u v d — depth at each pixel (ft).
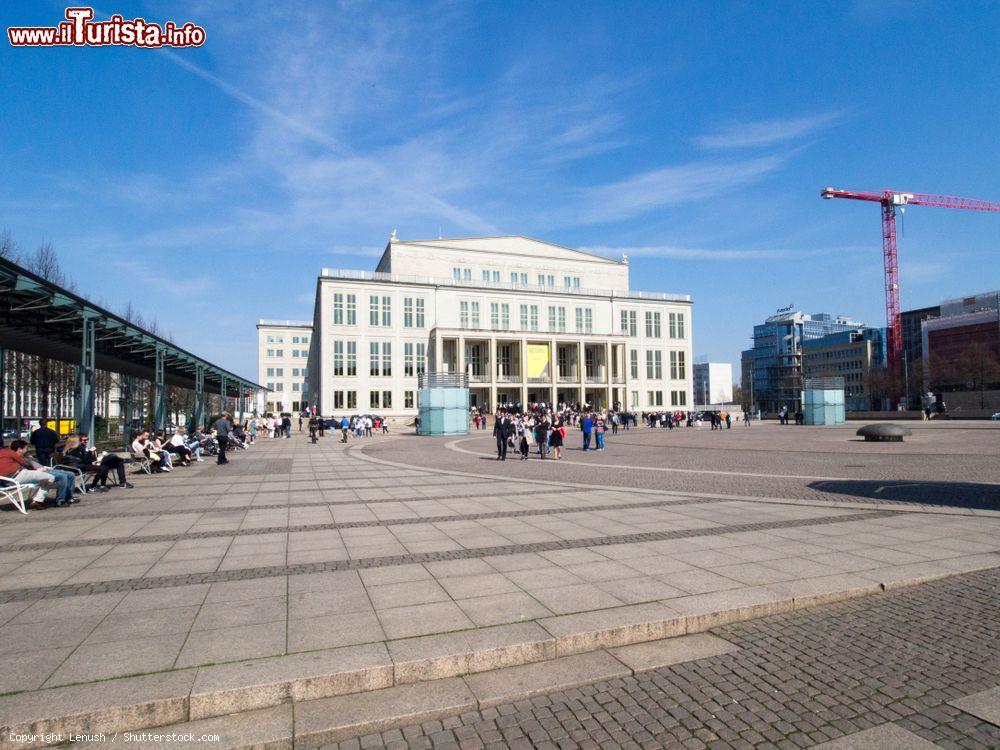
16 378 108.47
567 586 19.30
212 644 14.52
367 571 21.31
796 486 44.11
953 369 281.74
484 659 14.05
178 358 105.60
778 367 508.53
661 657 14.80
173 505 37.37
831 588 19.10
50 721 11.02
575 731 11.58
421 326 239.91
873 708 12.27
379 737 11.52
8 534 28.32
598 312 272.10
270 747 11.10
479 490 43.86
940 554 23.59
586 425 90.84
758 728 11.57
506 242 274.77
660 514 32.73
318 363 255.29
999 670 13.89
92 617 16.56
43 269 109.50
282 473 58.44
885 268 378.73
